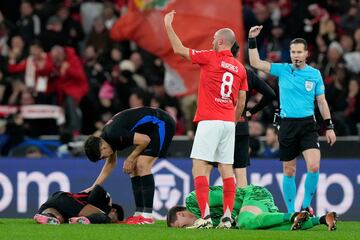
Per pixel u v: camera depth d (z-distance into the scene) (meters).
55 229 35.75
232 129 36.62
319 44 62.16
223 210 37.00
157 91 58.44
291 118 41.16
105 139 38.81
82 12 66.56
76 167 51.28
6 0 69.00
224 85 36.31
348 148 54.75
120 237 33.09
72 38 65.12
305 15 64.00
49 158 51.41
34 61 59.69
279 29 62.94
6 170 51.25
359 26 64.56
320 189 50.53
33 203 51.12
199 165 36.44
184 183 50.78
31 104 59.19
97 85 60.28
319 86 41.06
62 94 59.78
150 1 55.12
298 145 41.50
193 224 37.41
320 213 50.44
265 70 41.38
